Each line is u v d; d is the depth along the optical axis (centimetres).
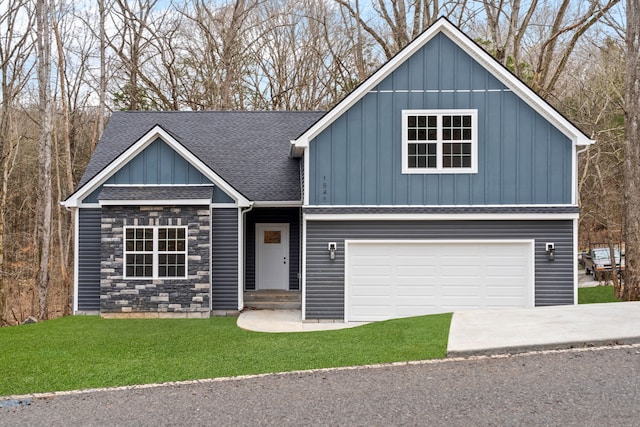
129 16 3062
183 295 1548
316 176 1482
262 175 1773
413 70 1483
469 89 1480
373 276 1498
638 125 1653
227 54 3106
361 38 3130
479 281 1491
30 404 795
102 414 741
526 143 1472
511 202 1470
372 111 1482
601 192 2672
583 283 2875
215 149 1892
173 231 1555
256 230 1866
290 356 1018
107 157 1792
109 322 1466
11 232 3006
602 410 668
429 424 653
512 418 658
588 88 2784
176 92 3216
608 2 2252
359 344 1083
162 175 1598
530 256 1480
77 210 1593
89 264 1600
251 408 738
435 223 1489
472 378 817
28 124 3142
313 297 1489
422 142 1480
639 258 1609
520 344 950
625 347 930
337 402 745
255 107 3484
